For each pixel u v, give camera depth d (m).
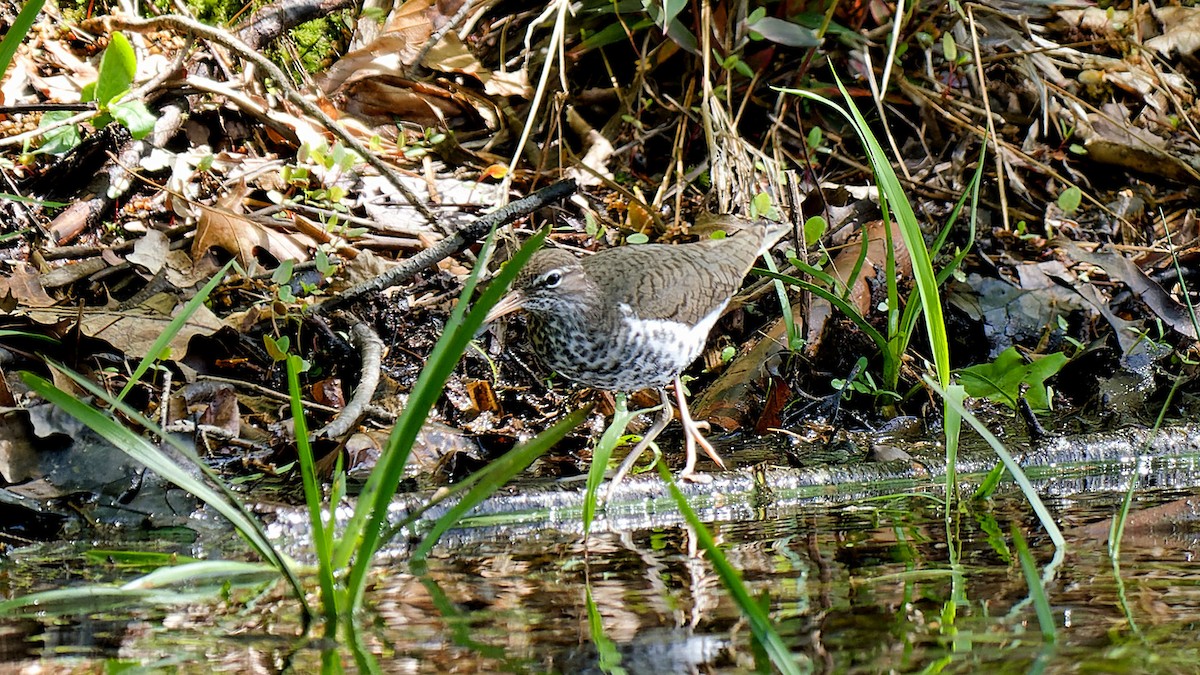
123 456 8.53
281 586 6.90
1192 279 13.02
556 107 12.88
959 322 12.08
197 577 7.09
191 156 12.08
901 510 8.71
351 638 5.93
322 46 13.53
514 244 11.59
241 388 10.33
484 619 6.22
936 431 10.80
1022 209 13.72
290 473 9.10
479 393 10.67
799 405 11.14
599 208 12.83
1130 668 5.36
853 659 5.55
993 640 5.77
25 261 10.91
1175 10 15.77
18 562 7.44
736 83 13.91
